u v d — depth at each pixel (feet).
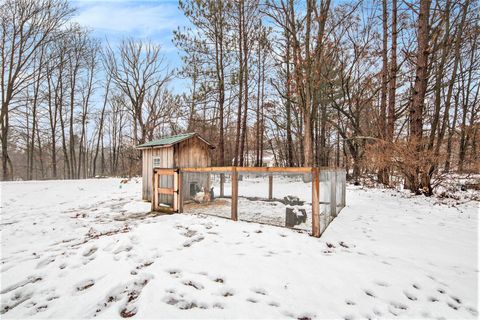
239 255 10.72
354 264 9.79
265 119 74.95
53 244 13.00
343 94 40.93
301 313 6.70
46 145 75.00
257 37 47.50
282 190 21.85
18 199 28.14
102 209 22.49
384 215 18.89
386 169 31.89
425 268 9.55
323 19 29.53
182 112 59.47
